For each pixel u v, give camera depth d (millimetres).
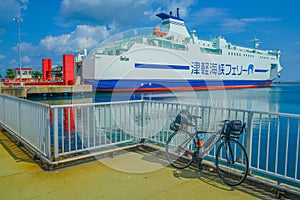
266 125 11617
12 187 2680
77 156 3471
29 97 24062
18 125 4430
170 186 2746
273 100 27188
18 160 3562
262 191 2643
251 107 21453
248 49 45156
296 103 24469
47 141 3268
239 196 2523
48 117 3246
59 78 37969
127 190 2635
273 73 50062
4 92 20750
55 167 3227
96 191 2604
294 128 11008
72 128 6387
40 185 2732
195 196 2510
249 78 42094
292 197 2469
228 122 2941
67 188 2666
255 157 6504
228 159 3035
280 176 2705
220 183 2852
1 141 4641
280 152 7043
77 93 15883
